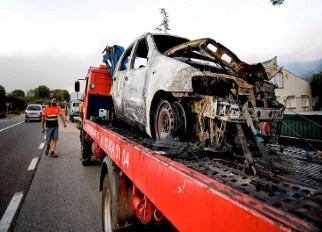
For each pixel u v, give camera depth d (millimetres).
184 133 2629
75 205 4199
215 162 1829
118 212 2541
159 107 3020
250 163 1538
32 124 23797
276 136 2488
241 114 1988
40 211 3918
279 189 1205
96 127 4523
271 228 700
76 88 8117
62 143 11375
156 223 2646
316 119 5176
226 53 2498
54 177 5809
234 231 831
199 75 2340
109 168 2789
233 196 870
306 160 2055
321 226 745
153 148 2068
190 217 1097
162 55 3168
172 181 1288
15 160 7512
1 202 4238
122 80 4449
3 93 58125
